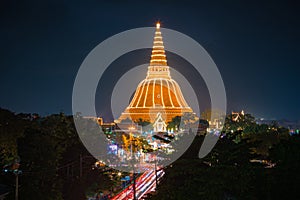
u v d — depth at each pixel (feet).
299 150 184.03
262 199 184.44
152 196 197.26
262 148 374.84
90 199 341.21
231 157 189.16
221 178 179.11
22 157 260.01
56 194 258.98
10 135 345.51
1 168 267.18
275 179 179.63
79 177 311.88
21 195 241.35
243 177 179.42
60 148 297.33
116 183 393.29
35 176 253.44
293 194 177.06
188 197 178.19
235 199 182.29
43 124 359.87
